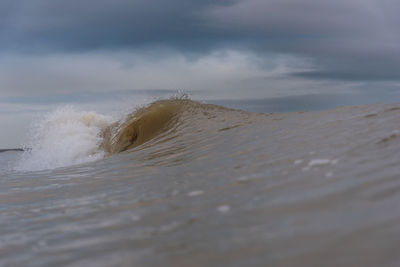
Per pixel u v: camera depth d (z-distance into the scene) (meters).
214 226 2.69
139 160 6.39
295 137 5.18
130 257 2.41
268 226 2.49
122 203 3.80
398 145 3.77
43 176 6.39
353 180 3.02
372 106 6.06
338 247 2.03
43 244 2.91
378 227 2.15
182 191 3.86
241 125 7.01
